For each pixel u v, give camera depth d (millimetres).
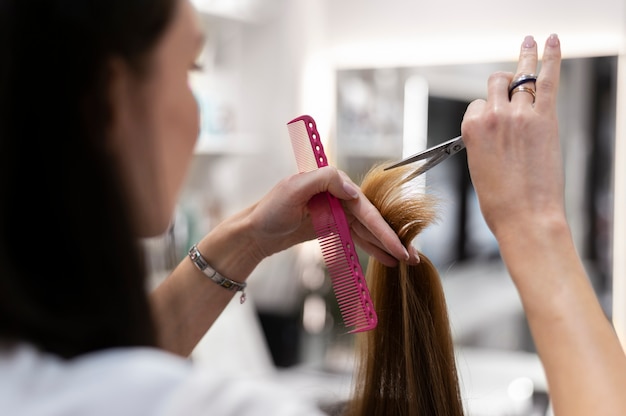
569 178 2086
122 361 447
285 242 877
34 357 444
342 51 2334
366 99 2309
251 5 2385
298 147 834
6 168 440
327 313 2309
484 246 2178
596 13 2020
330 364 2285
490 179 646
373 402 908
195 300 883
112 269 460
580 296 595
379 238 814
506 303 2164
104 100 461
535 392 2078
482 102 689
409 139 2252
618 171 2037
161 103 527
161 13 490
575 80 2055
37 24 442
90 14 446
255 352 2283
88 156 454
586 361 566
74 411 422
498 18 2125
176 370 451
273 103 2422
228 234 868
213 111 2367
